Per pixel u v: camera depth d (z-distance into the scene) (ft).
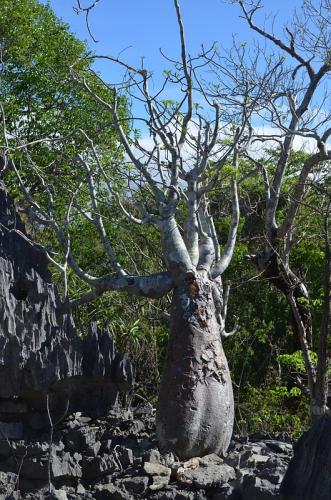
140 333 56.13
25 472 28.99
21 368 29.12
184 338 31.78
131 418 34.94
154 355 56.80
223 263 34.32
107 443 30.94
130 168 49.70
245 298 69.67
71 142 58.39
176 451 31.01
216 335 32.30
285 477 25.29
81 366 30.35
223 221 62.18
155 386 55.11
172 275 32.94
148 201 44.57
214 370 31.73
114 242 54.65
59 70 62.08
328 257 47.14
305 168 51.83
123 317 56.34
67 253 33.06
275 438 36.50
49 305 30.09
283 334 69.77
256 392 58.65
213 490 29.01
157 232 53.62
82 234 55.62
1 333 29.07
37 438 29.84
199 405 31.17
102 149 54.19
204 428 31.12
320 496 24.11
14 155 49.93
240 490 28.09
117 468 29.86
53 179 52.75
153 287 32.86
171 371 31.68
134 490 28.84
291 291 54.13
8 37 63.93
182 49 36.50
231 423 32.12
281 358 55.01
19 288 30.19
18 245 30.45
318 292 65.82
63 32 65.21
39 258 30.86
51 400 30.19
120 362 31.68
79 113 58.39
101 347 31.45
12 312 29.32
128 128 58.03
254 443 33.99
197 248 34.14
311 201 59.77
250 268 65.72
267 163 62.90
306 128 51.13
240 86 58.80
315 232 62.23
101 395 32.42
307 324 57.77
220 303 33.83
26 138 59.26
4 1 64.75
